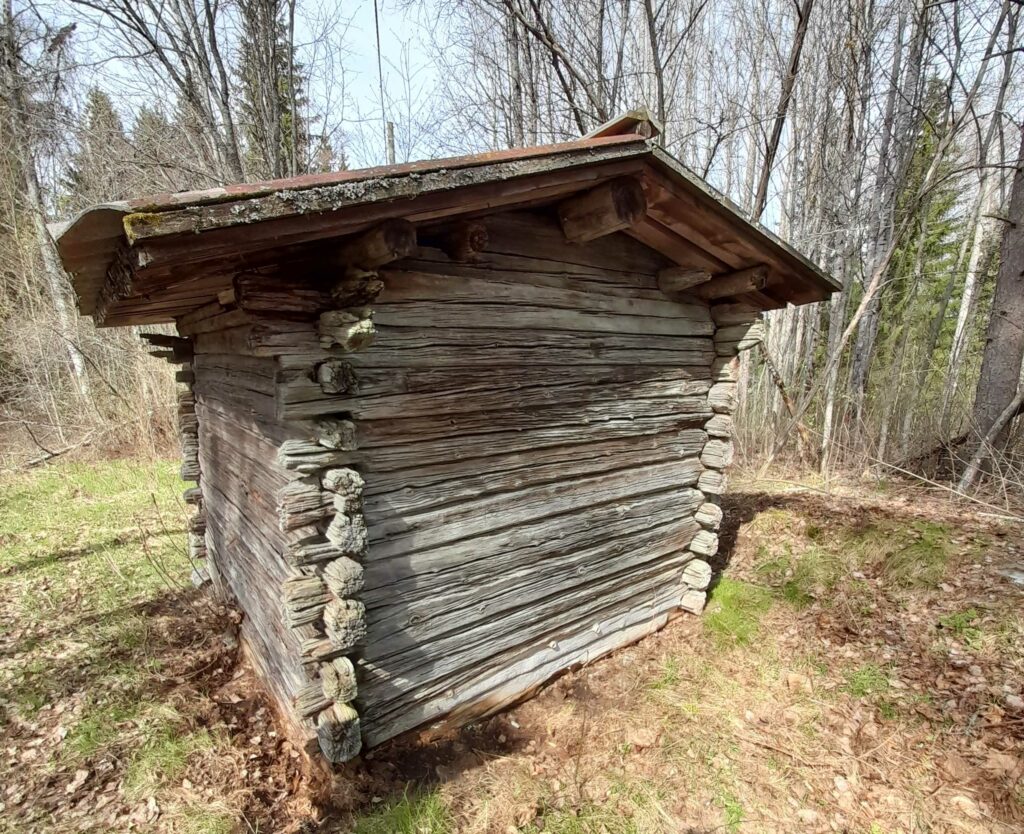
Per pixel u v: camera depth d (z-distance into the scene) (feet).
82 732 9.71
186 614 14.01
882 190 27.20
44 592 15.35
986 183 34.96
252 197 4.95
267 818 8.09
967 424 22.21
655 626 13.08
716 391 12.85
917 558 14.12
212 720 10.19
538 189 7.27
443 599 9.06
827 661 11.76
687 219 9.46
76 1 23.29
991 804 8.22
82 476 28.12
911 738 9.61
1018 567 13.17
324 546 7.55
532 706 10.67
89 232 4.95
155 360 34.40
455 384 8.49
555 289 9.53
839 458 24.97
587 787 8.81
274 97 26.40
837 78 25.89
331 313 6.72
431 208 6.37
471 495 9.07
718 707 10.66
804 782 8.95
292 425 7.27
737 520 18.35
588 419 10.48
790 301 12.71
